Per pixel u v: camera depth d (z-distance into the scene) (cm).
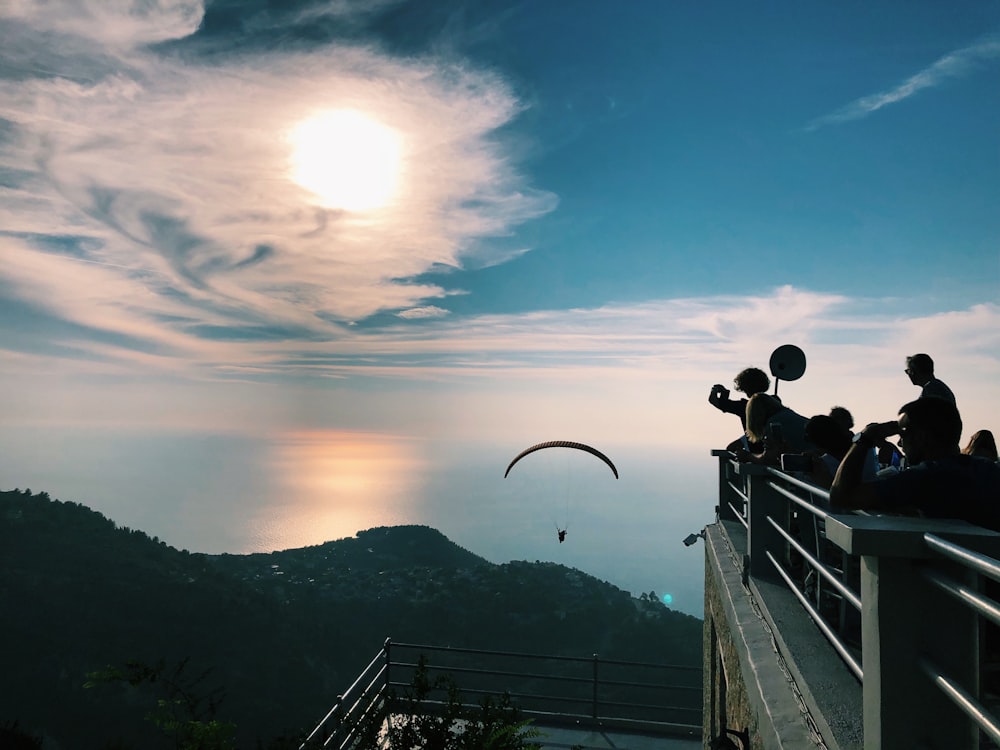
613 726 1470
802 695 349
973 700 167
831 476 447
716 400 789
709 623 975
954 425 279
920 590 211
